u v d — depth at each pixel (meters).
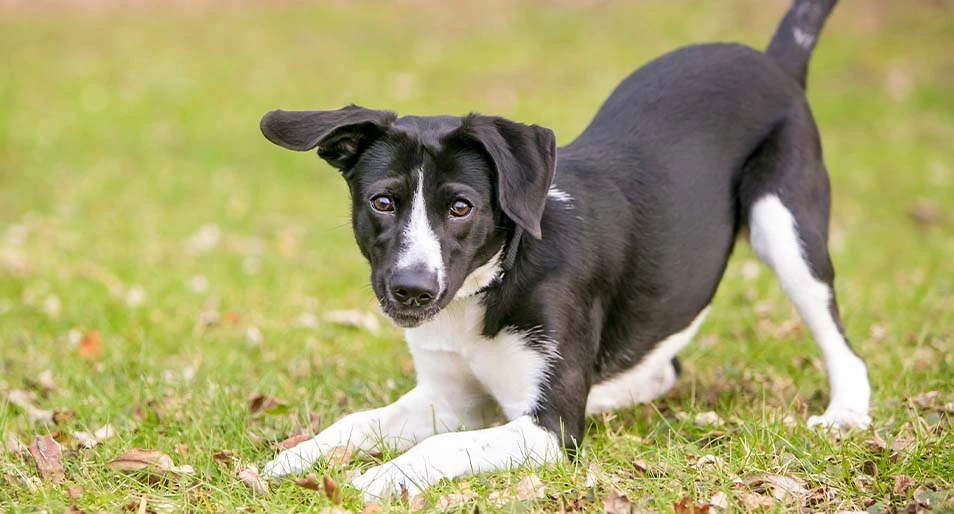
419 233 6.88
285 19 33.03
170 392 9.21
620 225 7.91
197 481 7.27
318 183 19.97
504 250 7.32
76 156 20.95
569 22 31.88
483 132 6.89
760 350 10.16
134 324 11.73
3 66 27.50
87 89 25.62
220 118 23.75
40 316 12.05
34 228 16.53
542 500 6.72
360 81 26.80
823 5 9.30
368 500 6.85
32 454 7.66
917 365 9.59
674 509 6.52
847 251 15.59
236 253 15.48
